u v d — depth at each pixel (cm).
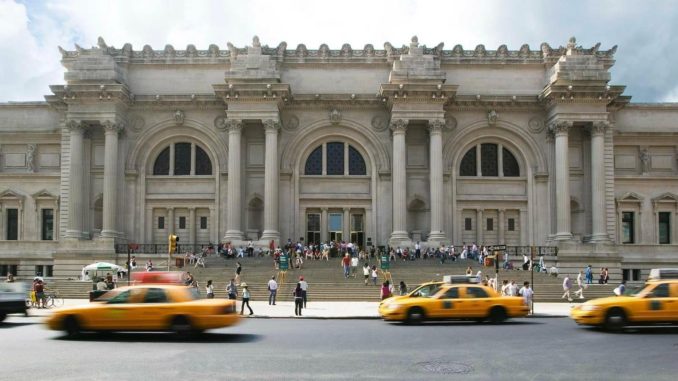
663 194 6794
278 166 6594
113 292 2603
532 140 6694
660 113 6906
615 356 2164
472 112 6719
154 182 6694
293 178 6688
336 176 6712
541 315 3659
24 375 1827
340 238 6731
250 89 6266
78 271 5950
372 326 3083
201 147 6756
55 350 2259
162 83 6825
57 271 5950
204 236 6688
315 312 3791
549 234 6575
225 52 6831
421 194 6625
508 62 6819
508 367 1967
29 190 6788
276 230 6353
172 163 6731
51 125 6862
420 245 6256
